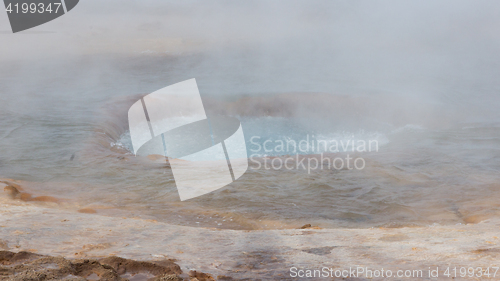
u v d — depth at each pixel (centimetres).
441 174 1034
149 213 759
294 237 507
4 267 261
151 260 343
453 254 385
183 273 316
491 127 1585
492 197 840
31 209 599
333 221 752
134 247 405
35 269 261
